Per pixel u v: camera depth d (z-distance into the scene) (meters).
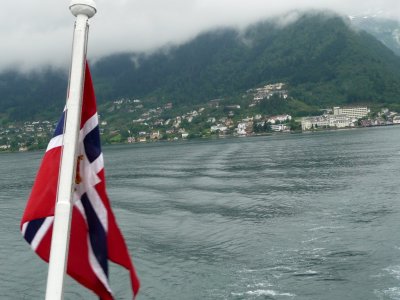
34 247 5.80
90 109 6.17
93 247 6.08
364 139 158.25
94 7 5.74
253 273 27.64
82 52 5.64
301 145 148.88
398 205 44.06
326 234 35.00
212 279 27.05
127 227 40.88
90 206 6.12
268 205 48.41
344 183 61.22
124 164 120.25
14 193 72.69
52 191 5.86
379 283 24.84
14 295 26.02
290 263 28.95
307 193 54.75
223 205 49.56
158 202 53.44
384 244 31.38
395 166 76.81
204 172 84.31
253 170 83.81
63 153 5.48
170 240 36.03
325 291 24.36
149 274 28.34
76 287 26.19
